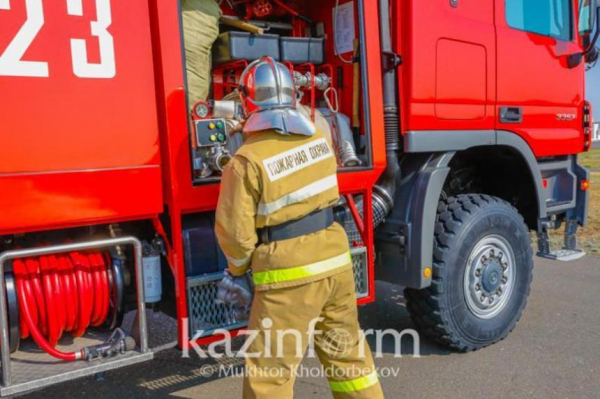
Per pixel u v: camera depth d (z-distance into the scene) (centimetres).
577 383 354
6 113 230
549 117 450
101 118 251
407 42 353
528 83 427
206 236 296
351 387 272
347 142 339
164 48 264
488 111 399
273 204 238
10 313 246
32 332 248
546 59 441
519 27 422
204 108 285
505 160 450
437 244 372
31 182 236
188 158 272
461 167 460
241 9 367
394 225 367
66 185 243
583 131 489
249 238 238
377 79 345
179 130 269
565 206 489
